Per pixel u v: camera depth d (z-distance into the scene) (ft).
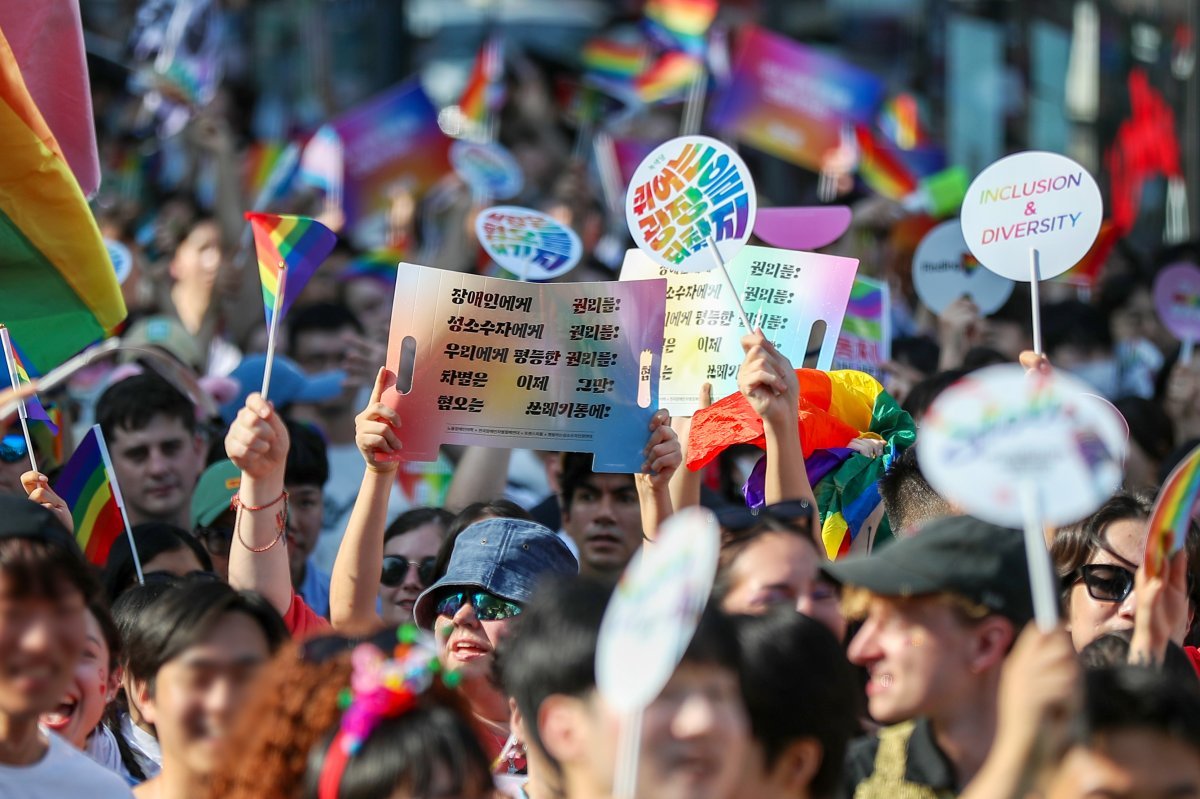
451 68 171.94
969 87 157.38
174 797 35.88
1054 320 90.27
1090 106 165.78
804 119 114.21
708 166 52.06
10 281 54.34
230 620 36.01
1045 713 28.71
